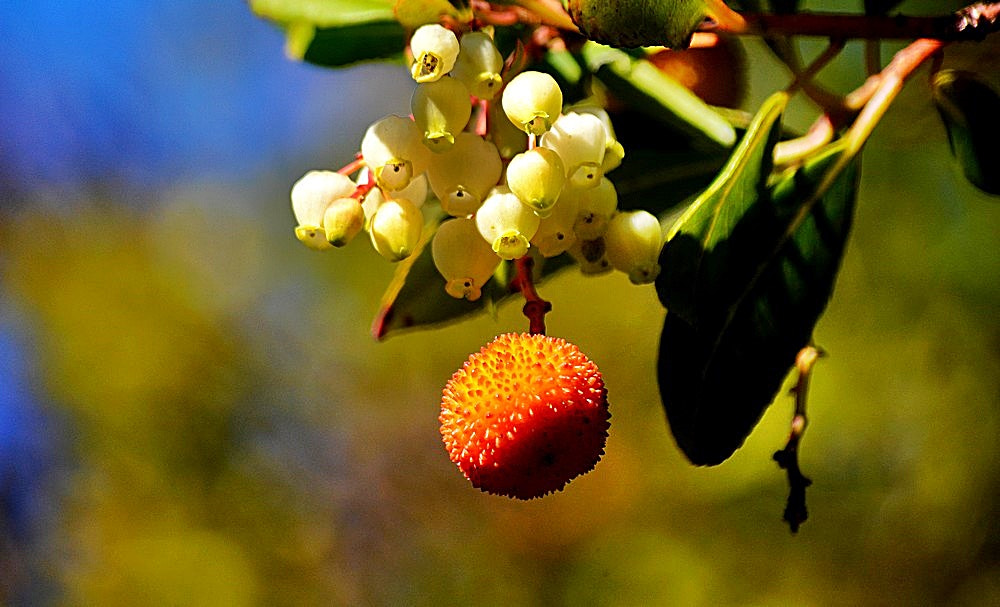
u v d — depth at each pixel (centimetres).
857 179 33
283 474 73
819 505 56
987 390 49
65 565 71
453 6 32
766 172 32
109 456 71
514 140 32
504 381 31
